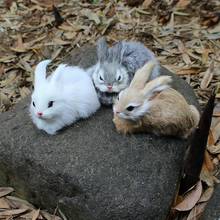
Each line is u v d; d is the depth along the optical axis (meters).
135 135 0.99
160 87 0.93
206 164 1.07
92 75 1.05
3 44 1.49
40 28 1.54
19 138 1.00
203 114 0.91
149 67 0.96
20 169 1.00
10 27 1.55
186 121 0.97
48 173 0.95
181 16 1.54
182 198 1.00
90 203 0.92
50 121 0.97
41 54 1.45
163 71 1.19
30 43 1.49
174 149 0.98
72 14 1.59
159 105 0.94
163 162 0.96
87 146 0.97
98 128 1.00
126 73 1.02
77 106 0.98
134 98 0.92
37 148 0.98
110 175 0.93
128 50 1.05
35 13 1.61
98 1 1.63
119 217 0.90
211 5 1.55
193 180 0.99
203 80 1.30
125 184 0.92
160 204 0.91
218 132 1.14
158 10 1.57
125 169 0.94
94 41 1.48
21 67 1.40
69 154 0.96
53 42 1.49
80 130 1.00
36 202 1.03
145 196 0.91
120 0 1.62
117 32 1.51
